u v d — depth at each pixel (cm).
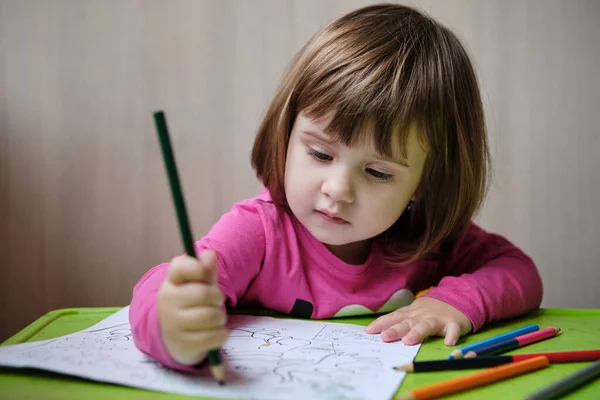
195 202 112
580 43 110
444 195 76
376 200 67
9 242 109
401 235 81
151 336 47
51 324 64
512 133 112
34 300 110
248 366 49
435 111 69
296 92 70
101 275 111
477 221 114
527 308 76
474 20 110
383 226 69
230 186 112
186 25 109
